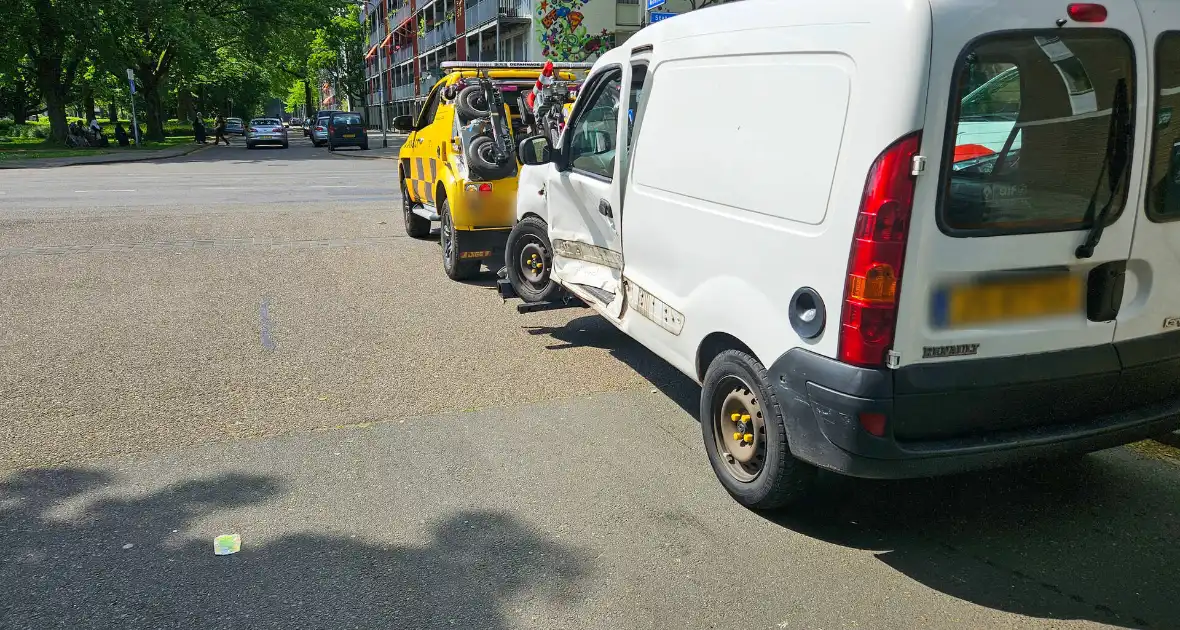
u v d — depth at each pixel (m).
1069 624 3.00
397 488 3.96
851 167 3.01
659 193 4.30
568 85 8.54
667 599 3.12
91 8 30.03
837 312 3.09
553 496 3.90
